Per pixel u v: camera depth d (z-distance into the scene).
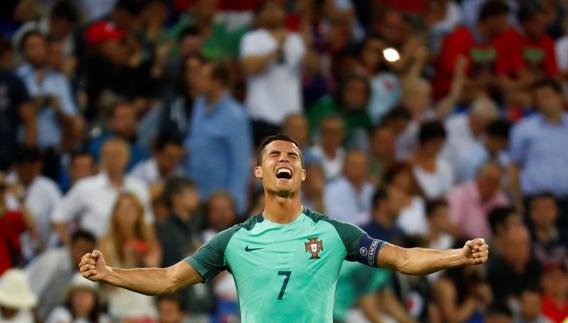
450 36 48.38
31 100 40.81
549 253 41.09
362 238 22.52
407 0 50.44
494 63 48.47
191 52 42.62
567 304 39.03
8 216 37.03
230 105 40.34
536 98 44.72
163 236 36.12
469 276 37.66
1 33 46.22
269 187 22.64
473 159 44.12
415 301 36.69
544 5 52.62
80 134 42.12
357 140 43.66
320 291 22.27
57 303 35.41
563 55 50.53
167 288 22.33
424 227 40.44
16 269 36.16
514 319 38.50
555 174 43.50
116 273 21.97
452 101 46.97
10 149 40.25
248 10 46.88
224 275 36.53
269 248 22.41
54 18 45.00
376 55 46.50
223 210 37.16
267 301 22.19
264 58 43.25
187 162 40.56
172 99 42.38
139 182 38.56
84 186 37.94
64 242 37.91
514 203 43.31
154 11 45.75
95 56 44.09
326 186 40.41
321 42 47.41
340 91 44.00
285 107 43.53
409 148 44.47
